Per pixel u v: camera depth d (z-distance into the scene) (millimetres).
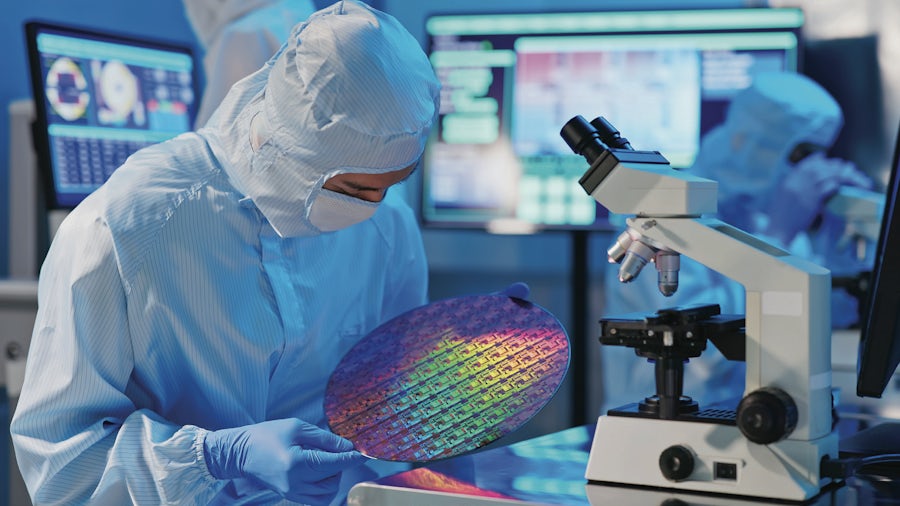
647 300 2871
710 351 2691
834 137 3094
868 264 2986
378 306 1694
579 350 3418
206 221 1438
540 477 1117
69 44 2518
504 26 3330
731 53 3170
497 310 1445
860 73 3334
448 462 1188
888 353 1027
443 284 3926
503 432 1151
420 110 1334
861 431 1294
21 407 1396
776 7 3146
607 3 3637
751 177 2984
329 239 1572
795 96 2908
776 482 1015
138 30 3680
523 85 3336
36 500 1399
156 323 1413
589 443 1294
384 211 1712
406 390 1315
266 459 1279
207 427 1504
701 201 1076
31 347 1416
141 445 1354
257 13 2742
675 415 1079
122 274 1378
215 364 1457
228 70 2707
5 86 3365
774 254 1058
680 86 3211
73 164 2523
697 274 2828
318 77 1295
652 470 1070
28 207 2752
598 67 3270
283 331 1482
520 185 3367
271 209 1392
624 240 1098
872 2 3297
